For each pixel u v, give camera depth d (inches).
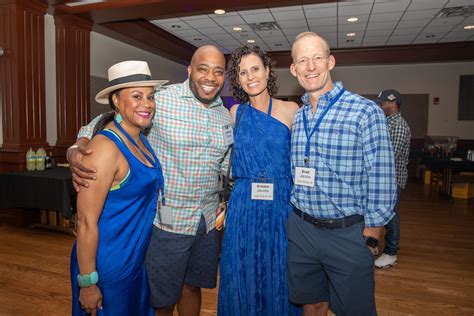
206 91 66.3
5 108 192.7
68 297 109.5
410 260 144.9
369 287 62.7
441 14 255.3
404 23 277.1
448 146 302.4
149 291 64.2
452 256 150.2
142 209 56.9
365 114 59.2
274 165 70.5
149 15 222.1
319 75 61.7
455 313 102.4
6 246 157.5
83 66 231.9
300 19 265.0
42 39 201.0
